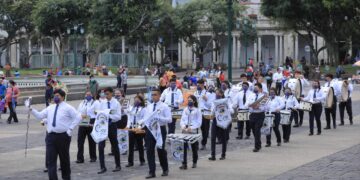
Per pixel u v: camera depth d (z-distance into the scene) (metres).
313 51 69.19
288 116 18.83
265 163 15.19
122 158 16.45
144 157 16.12
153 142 13.31
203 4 73.75
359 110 31.41
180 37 77.25
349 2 57.75
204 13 72.88
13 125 25.50
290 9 63.06
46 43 92.06
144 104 15.02
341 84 24.47
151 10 56.50
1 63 97.00
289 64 66.62
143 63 66.12
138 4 55.56
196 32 79.06
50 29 59.44
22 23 73.94
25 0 71.19
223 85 20.30
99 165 15.25
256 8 93.31
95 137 14.02
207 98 17.84
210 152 17.41
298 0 62.38
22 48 96.88
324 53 92.44
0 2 71.88
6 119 27.84
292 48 94.19
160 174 13.84
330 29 65.75
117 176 13.73
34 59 69.00
